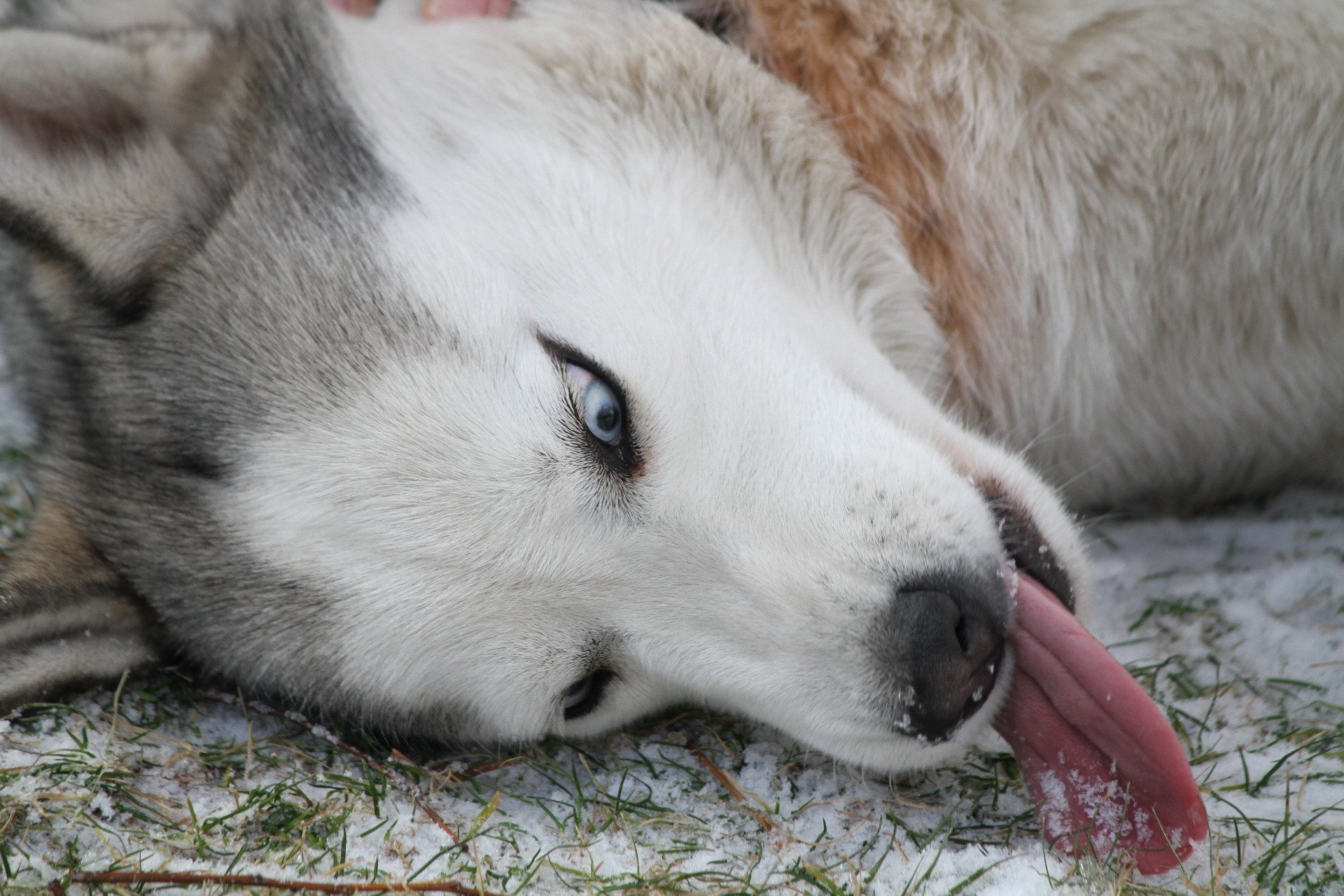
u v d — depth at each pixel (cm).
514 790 430
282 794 396
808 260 498
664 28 482
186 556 413
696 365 414
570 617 407
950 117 508
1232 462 579
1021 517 434
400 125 430
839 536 393
